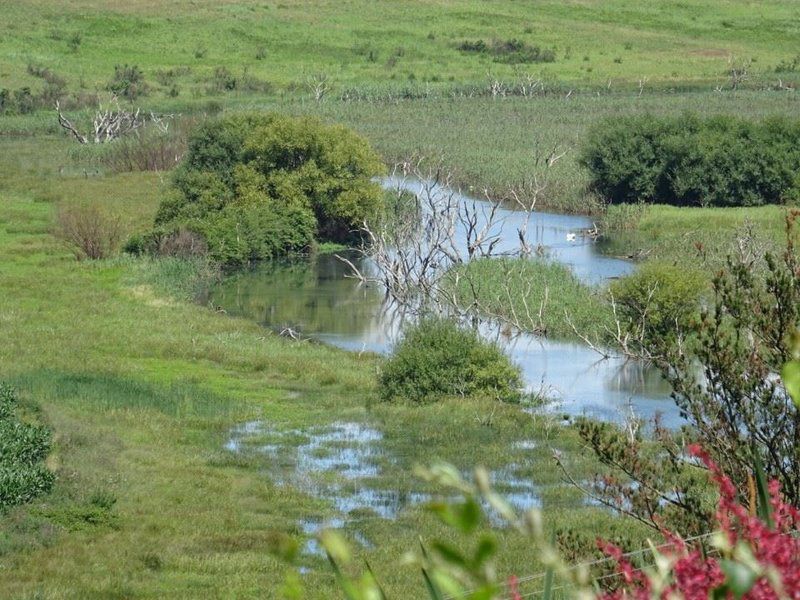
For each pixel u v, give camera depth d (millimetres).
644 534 47312
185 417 72750
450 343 78938
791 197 147250
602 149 156125
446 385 77375
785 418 28438
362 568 49062
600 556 32531
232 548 52094
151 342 89250
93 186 164750
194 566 49406
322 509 57844
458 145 189000
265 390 80188
